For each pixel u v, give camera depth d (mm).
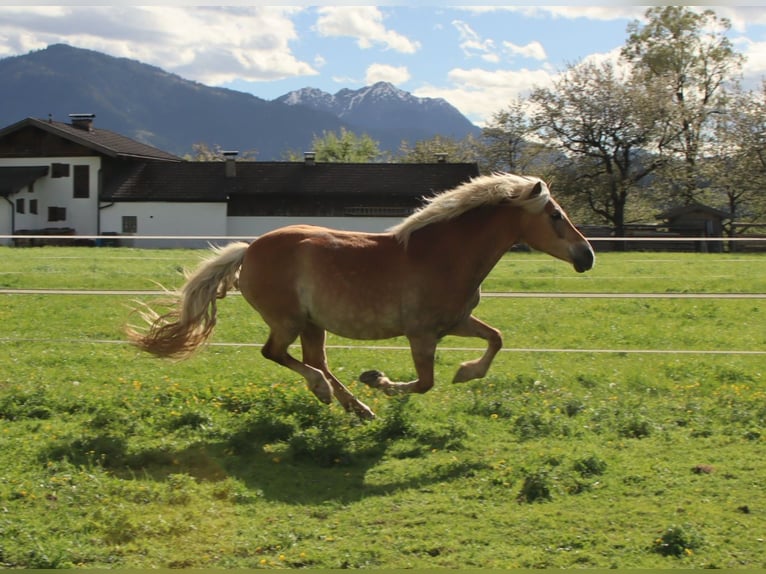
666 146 53344
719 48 61844
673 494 6129
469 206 7711
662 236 46656
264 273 7840
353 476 6625
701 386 9602
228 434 7555
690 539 5219
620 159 53188
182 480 6273
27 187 51062
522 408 8367
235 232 51125
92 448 7070
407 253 7613
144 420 7930
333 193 50812
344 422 7867
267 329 13828
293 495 6215
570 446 7246
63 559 5031
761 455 7016
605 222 56562
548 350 12070
